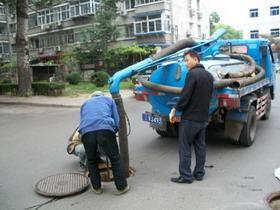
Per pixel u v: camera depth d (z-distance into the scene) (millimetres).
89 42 33094
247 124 7637
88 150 5270
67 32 48469
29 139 9648
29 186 5910
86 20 44844
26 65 21875
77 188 5574
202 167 5820
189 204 4930
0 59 46125
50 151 8141
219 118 7680
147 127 10328
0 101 19609
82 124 5301
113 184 5785
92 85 27203
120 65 33062
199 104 5535
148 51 32312
